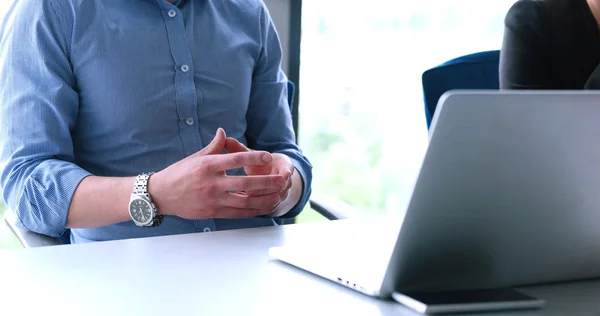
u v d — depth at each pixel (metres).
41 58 1.33
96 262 0.89
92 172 1.43
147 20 1.42
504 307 0.74
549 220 0.75
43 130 1.30
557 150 0.69
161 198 1.14
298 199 1.43
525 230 0.75
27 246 1.25
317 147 2.61
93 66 1.37
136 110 1.39
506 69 1.70
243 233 1.07
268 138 1.60
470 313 0.73
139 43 1.40
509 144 0.66
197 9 1.51
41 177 1.24
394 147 2.79
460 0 2.73
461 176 0.66
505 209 0.72
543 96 0.64
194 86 1.45
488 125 0.63
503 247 0.76
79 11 1.35
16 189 1.27
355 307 0.73
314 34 2.40
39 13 1.33
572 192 0.73
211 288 0.79
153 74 1.41
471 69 1.67
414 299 0.73
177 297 0.76
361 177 2.83
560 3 1.76
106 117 1.39
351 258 0.88
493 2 2.70
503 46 1.75
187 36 1.46
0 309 0.71
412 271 0.74
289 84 1.76
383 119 2.73
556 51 1.72
